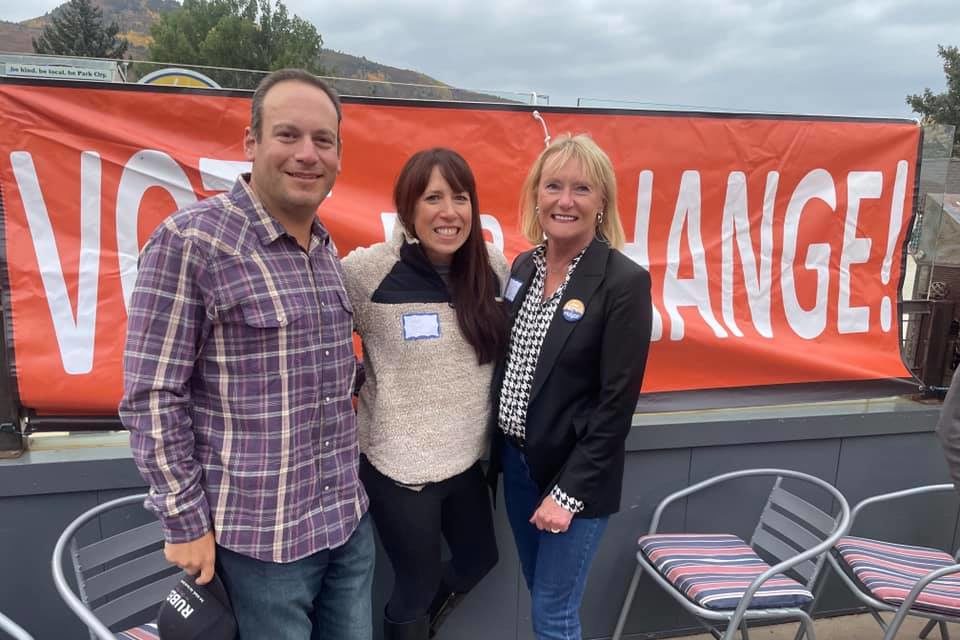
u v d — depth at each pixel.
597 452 1.61
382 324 1.63
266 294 1.25
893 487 2.76
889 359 2.75
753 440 2.54
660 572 2.13
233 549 1.28
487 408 1.77
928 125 2.69
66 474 1.95
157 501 1.21
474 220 1.65
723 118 2.50
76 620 2.05
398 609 1.77
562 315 1.63
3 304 1.99
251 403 1.26
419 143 2.30
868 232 2.68
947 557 2.31
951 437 1.59
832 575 2.75
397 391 1.63
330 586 1.52
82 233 2.05
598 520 1.69
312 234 1.42
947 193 2.82
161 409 1.19
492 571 2.34
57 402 2.06
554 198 1.65
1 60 2.07
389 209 2.29
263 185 1.29
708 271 2.57
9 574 1.97
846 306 2.70
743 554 2.21
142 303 1.19
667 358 2.55
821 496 2.68
